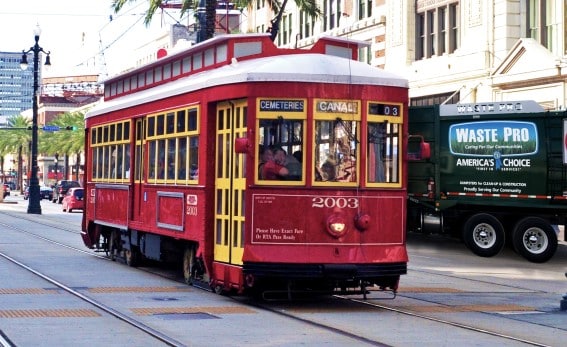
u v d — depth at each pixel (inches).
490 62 1456.7
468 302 617.6
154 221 704.4
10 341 427.5
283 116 549.6
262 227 546.9
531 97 1364.4
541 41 1392.7
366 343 435.5
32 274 739.4
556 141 1009.5
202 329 474.0
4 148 4434.1
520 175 1029.8
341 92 554.9
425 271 863.1
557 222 1023.6
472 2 1505.9
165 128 685.9
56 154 3907.5
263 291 576.4
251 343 432.8
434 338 454.3
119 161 810.8
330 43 636.1
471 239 1062.4
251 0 1660.9
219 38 629.0
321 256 546.3
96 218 888.9
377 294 650.2
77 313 525.3
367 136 560.1
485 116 1052.5
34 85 2172.7
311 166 549.3
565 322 524.1
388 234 563.2
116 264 845.2
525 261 1023.0
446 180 1079.0
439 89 1587.1
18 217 1856.5
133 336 448.8
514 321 526.0
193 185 621.3
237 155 565.9
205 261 598.5
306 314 537.3
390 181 567.2
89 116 929.5
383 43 1786.4
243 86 555.5
